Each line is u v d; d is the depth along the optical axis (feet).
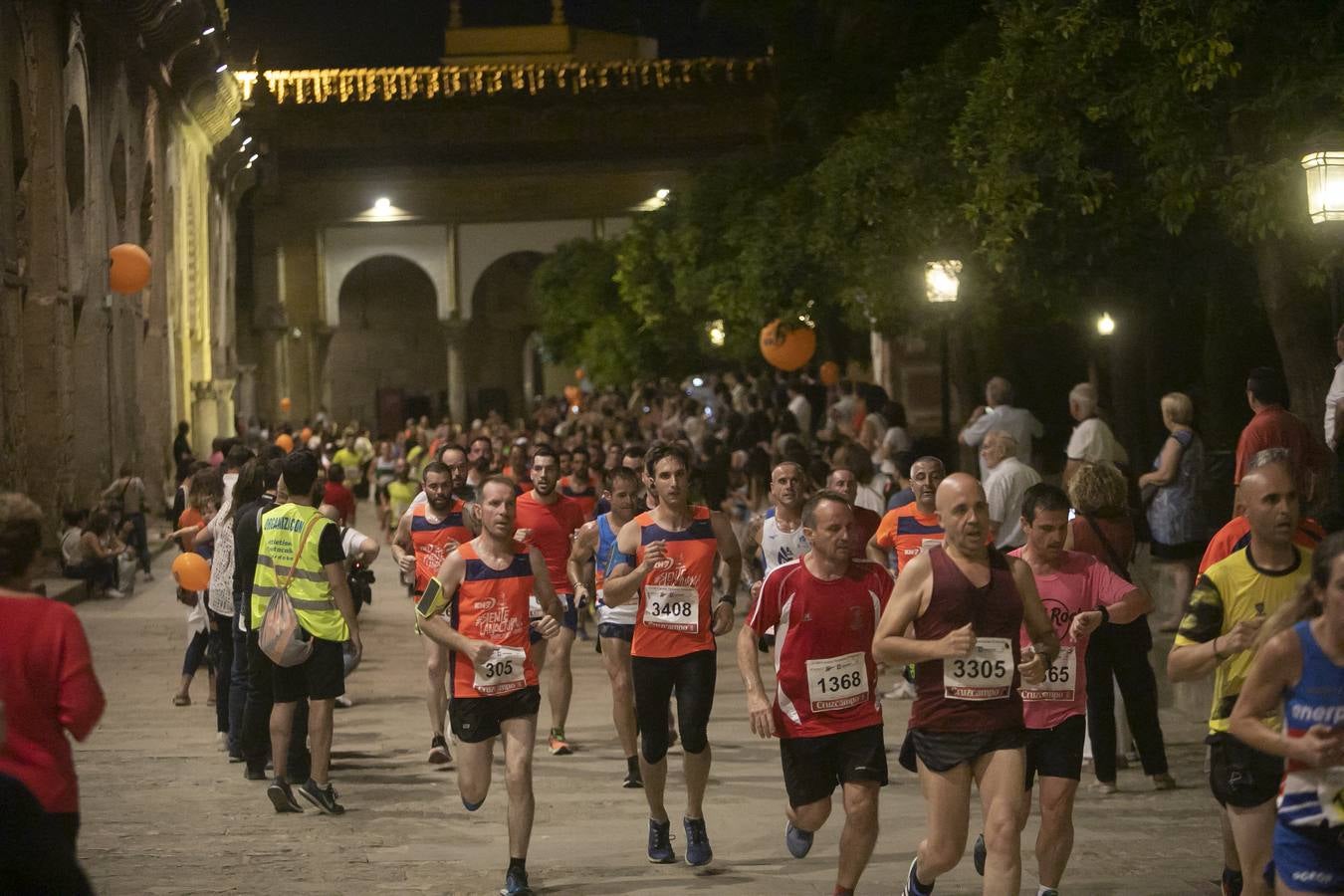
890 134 68.80
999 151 54.80
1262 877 23.84
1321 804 19.56
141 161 130.31
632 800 40.24
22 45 91.35
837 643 28.02
